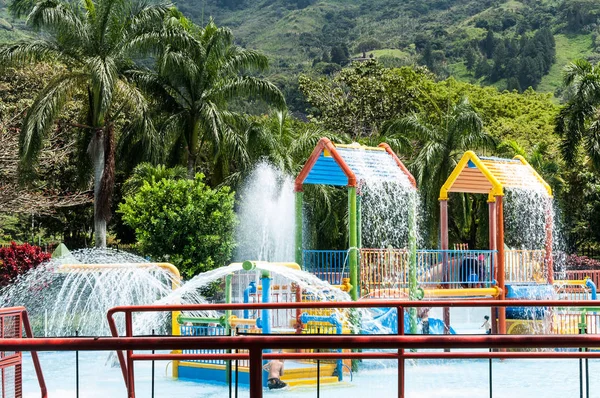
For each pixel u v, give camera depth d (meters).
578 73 39.31
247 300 17.81
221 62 37.69
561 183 46.72
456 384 16.28
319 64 161.62
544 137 61.72
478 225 43.12
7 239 47.09
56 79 32.03
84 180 34.56
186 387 15.72
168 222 28.05
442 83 73.94
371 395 14.83
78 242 48.94
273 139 38.97
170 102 37.12
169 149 38.78
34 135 30.67
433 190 39.50
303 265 20.36
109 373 17.62
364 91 56.94
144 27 34.41
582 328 21.30
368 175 19.75
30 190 34.88
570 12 185.62
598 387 16.02
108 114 33.38
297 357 7.20
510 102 73.50
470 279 21.30
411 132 41.66
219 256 28.61
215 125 36.00
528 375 17.55
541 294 21.75
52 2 31.67
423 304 7.18
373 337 5.14
